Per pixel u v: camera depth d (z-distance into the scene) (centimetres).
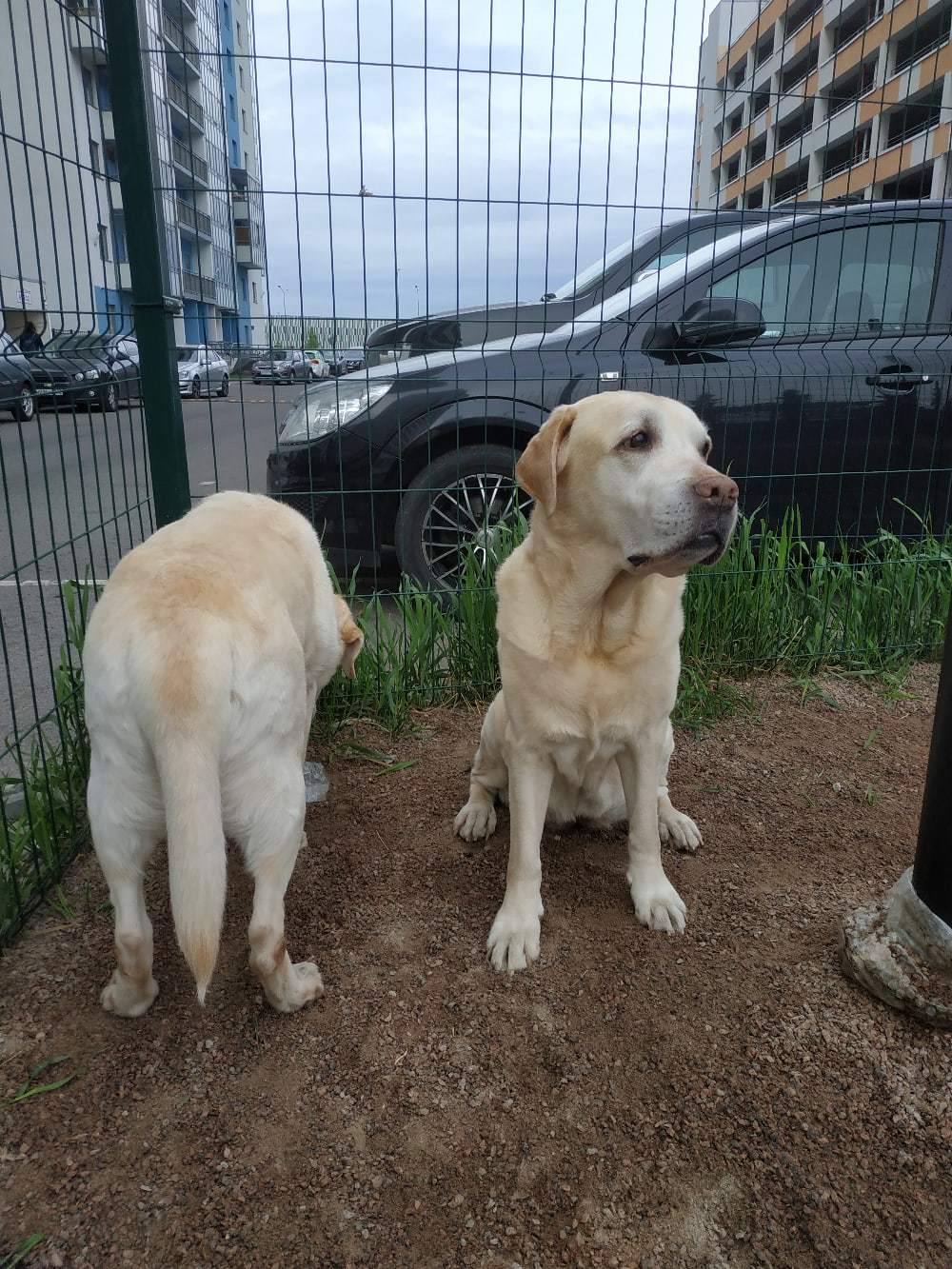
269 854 179
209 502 241
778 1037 189
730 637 395
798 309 440
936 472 453
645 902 230
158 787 166
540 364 412
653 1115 171
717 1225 150
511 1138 167
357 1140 166
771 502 441
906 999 189
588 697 215
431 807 289
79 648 279
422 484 419
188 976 208
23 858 240
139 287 311
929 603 415
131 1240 147
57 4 257
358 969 212
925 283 449
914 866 195
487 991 205
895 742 336
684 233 449
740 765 317
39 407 249
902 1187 156
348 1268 143
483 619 364
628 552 204
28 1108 172
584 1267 144
